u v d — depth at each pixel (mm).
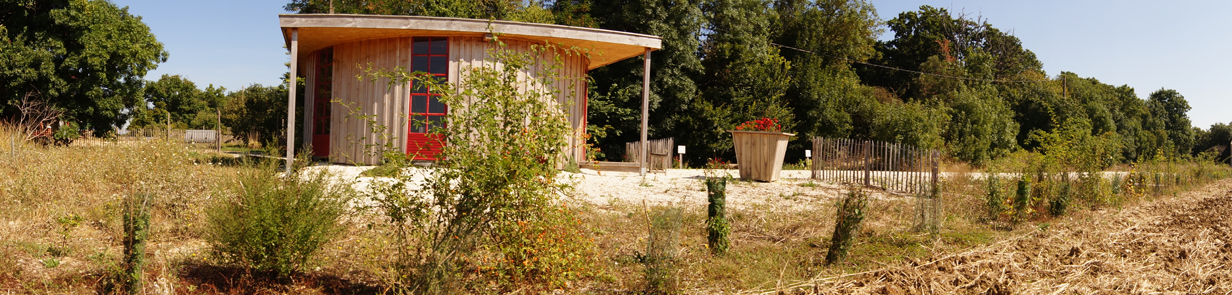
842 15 30609
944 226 6598
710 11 23891
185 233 4848
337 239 4617
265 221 3525
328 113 12695
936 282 4375
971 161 25531
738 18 23500
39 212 5098
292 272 3859
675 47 20516
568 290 4066
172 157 5879
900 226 6508
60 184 5949
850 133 25453
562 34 11258
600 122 20516
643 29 20281
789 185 10586
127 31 19172
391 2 19141
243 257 3619
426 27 10805
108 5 19016
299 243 3643
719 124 21453
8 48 16219
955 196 8664
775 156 11047
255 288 3678
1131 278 4703
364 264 4039
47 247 4184
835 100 25000
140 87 20109
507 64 3842
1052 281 4566
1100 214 8109
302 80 19953
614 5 20922
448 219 3818
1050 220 7418
